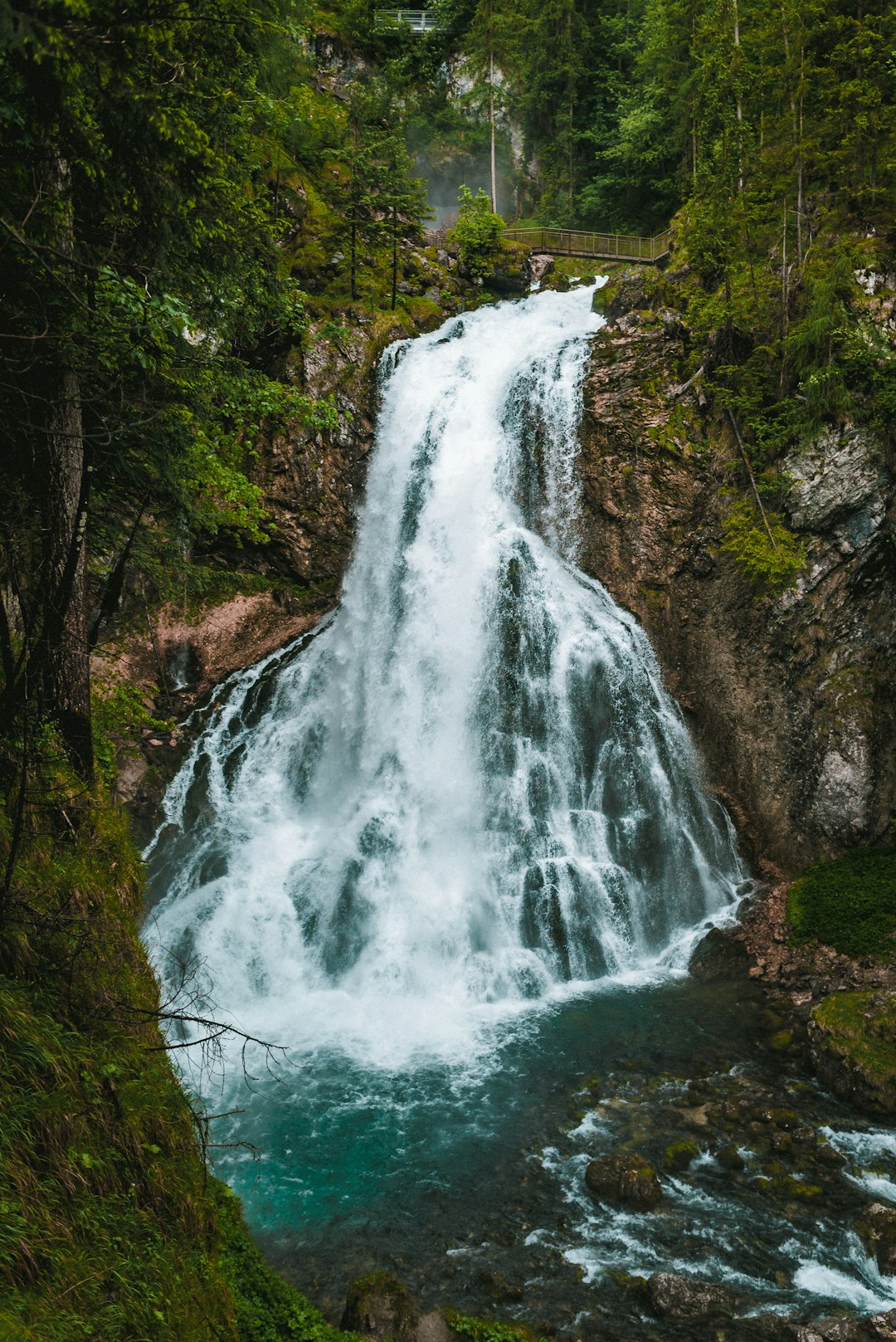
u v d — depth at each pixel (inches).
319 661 875.4
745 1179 408.5
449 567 852.0
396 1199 400.2
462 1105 470.0
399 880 680.4
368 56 1779.0
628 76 1700.3
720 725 748.0
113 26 197.5
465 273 1282.0
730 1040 531.2
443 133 1868.8
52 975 254.5
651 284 1002.7
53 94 217.8
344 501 940.6
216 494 592.4
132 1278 205.5
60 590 311.9
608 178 1622.8
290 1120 457.7
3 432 302.0
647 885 689.0
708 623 771.4
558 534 864.9
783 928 624.7
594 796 725.9
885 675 677.9
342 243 1150.3
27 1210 191.8
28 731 291.9
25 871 275.6
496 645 794.2
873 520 684.1
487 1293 344.8
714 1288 337.7
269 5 368.5
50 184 257.1
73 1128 219.3
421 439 938.1
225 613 874.1
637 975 633.0
